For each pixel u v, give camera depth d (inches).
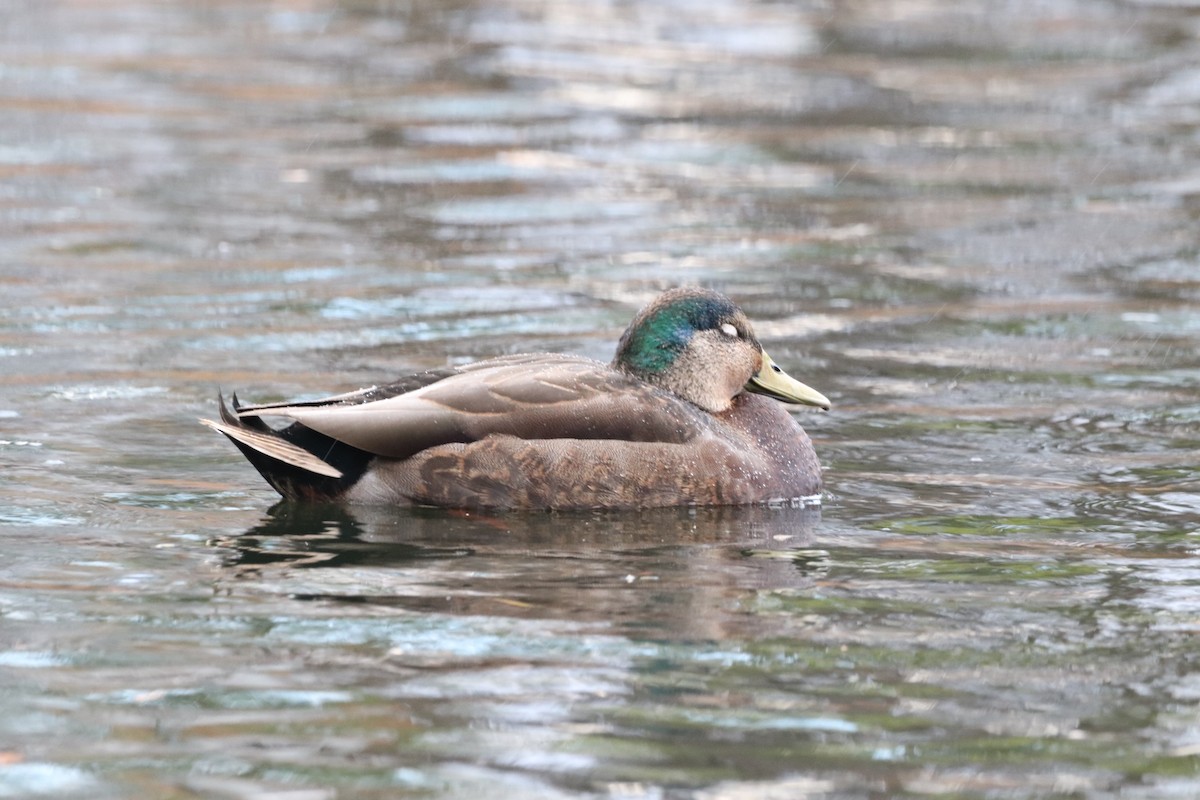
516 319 721.0
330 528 473.4
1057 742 343.3
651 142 1086.4
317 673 371.6
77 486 506.6
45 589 420.2
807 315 741.9
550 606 414.0
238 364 650.8
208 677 368.8
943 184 989.8
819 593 426.6
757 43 1393.9
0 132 1075.3
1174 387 637.3
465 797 318.7
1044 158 1048.2
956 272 814.5
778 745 340.8
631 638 394.3
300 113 1150.3
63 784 321.4
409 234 868.0
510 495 487.8
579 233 877.2
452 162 1026.7
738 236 877.2
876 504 506.9
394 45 1374.3
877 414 605.9
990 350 690.2
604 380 503.8
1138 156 1048.8
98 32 1407.5
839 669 378.6
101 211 901.2
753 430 522.9
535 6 1534.2
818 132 1117.7
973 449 564.1
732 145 1083.3
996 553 459.5
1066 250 852.0
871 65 1315.2
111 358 653.9
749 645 391.2
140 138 1071.0
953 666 381.1
